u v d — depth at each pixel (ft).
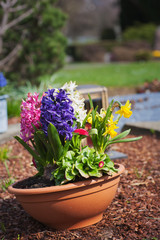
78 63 98.68
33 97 7.79
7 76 27.68
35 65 27.81
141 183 10.78
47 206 7.26
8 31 27.68
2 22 27.12
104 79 48.42
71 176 7.30
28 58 28.07
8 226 8.68
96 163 7.50
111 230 7.70
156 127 17.97
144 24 106.52
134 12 111.45
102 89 12.84
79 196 7.29
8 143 17.04
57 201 7.20
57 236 7.49
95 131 7.50
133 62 87.56
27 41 27.12
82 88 12.91
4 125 17.95
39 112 7.63
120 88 39.22
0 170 13.61
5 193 11.16
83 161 7.36
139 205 9.09
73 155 7.63
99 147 7.96
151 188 10.37
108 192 7.73
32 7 26.71
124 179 11.32
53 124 7.12
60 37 28.55
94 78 50.34
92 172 7.31
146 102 23.08
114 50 96.58
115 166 8.63
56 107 7.13
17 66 28.32
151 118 20.90
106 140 8.05
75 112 7.81
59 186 7.12
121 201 9.46
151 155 14.49
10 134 17.83
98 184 7.45
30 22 27.86
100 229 7.76
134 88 38.40
